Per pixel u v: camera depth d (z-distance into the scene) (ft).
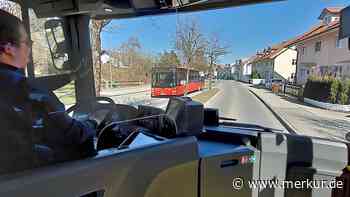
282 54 148.36
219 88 110.83
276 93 84.17
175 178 4.83
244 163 6.17
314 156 7.18
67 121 4.04
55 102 4.14
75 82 6.40
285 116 38.63
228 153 5.87
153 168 4.47
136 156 4.27
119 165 4.02
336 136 26.61
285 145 6.99
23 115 3.55
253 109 45.75
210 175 5.47
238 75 277.44
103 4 6.87
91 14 7.00
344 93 46.37
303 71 94.99
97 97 6.64
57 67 6.01
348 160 7.20
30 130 3.58
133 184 4.18
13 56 3.79
